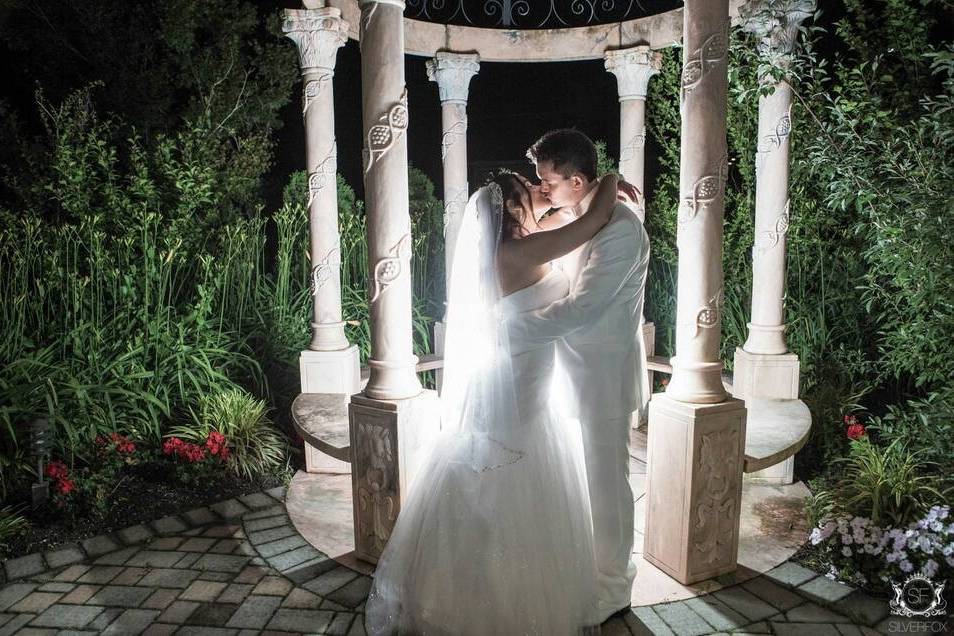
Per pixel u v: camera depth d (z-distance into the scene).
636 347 2.93
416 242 6.41
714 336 3.16
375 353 3.28
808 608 3.05
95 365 4.76
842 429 4.66
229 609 3.09
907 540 3.11
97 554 3.59
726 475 3.20
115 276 5.00
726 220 6.02
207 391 5.23
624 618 2.97
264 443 4.77
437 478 2.79
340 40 4.65
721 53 3.01
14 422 4.30
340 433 3.89
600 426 2.86
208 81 6.58
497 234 2.66
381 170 3.13
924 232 3.60
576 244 2.65
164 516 4.02
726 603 3.07
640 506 4.09
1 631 2.95
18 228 5.36
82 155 5.39
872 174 4.08
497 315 2.68
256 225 6.10
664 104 6.13
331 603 3.12
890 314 4.51
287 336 5.86
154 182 6.01
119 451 4.42
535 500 2.68
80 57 6.52
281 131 8.45
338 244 4.82
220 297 5.75
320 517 3.99
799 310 5.33
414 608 2.75
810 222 5.16
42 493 3.98
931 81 4.67
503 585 2.64
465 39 5.61
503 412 2.68
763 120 4.41
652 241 6.36
